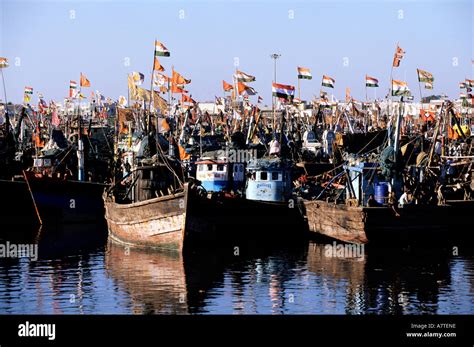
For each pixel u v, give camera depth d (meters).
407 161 84.12
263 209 77.81
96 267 63.88
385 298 53.16
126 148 125.06
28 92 154.38
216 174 91.75
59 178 91.19
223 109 175.62
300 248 73.56
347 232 72.38
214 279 59.25
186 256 67.50
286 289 55.94
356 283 57.78
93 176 105.00
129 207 72.00
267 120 157.25
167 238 68.12
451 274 60.78
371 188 76.88
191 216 67.12
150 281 58.50
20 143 129.50
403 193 76.88
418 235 71.75
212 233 71.62
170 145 94.69
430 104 172.25
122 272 61.72
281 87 107.38
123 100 156.25
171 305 51.25
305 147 130.50
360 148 98.88
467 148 100.31
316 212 77.50
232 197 75.25
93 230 86.81
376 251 71.00
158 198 68.12
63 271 62.44
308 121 164.00
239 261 66.38
